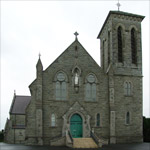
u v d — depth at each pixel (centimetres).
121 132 4594
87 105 4522
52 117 4341
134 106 4781
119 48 5016
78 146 3772
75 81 4553
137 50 5072
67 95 4466
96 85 4638
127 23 5106
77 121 4388
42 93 4353
